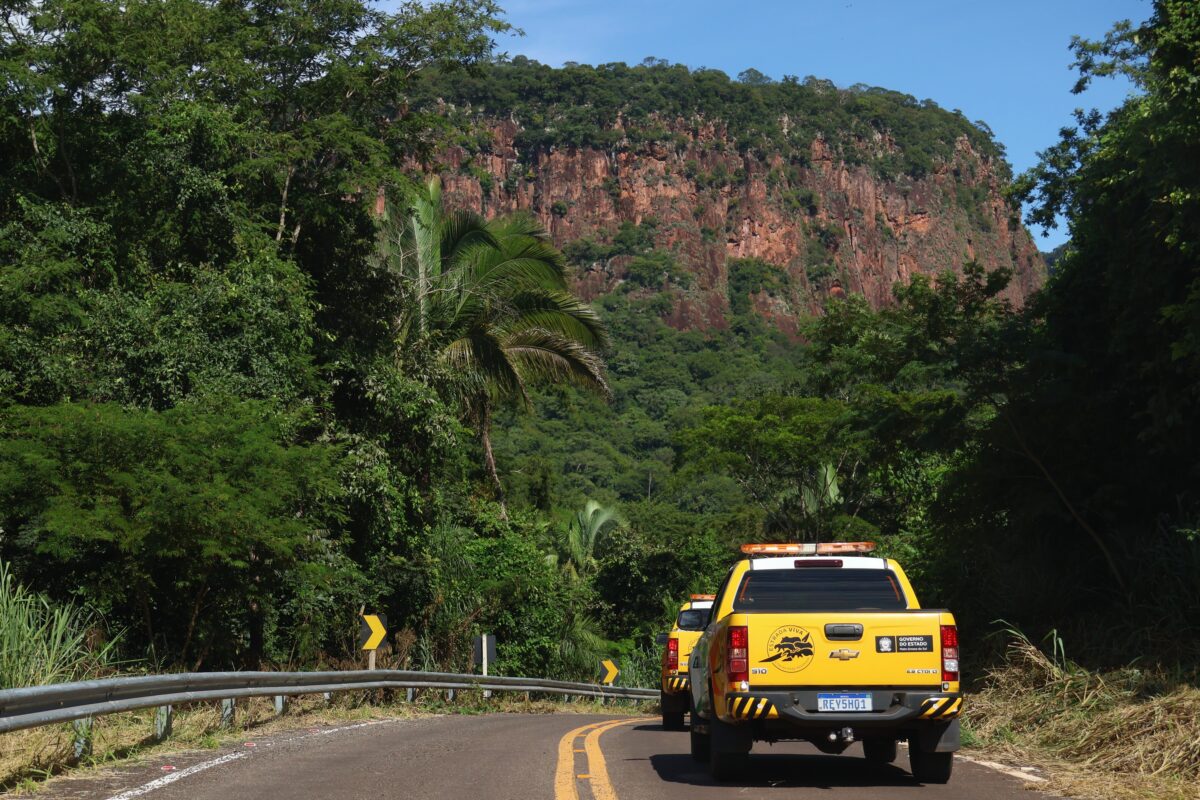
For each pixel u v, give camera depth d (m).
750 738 9.02
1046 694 13.12
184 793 8.12
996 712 13.42
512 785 8.82
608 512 51.53
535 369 33.44
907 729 8.94
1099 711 11.91
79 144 20.95
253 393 19.23
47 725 9.34
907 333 18.23
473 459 36.56
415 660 25.59
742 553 10.13
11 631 12.09
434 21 24.62
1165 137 13.54
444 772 9.60
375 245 26.89
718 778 9.25
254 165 21.91
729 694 8.69
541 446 131.50
